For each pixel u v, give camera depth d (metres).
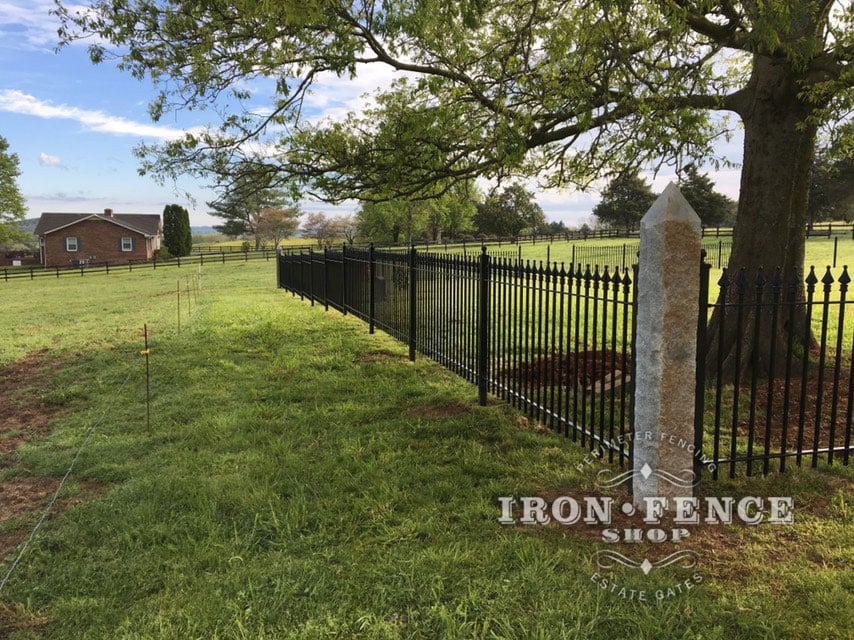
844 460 4.49
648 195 53.47
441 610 2.89
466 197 11.20
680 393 3.82
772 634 2.68
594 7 6.88
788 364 4.27
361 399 6.93
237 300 18.78
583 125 6.45
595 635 2.73
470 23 6.20
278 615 2.96
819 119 6.18
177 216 56.88
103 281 32.22
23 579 3.44
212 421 6.18
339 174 9.23
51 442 5.85
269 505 4.10
